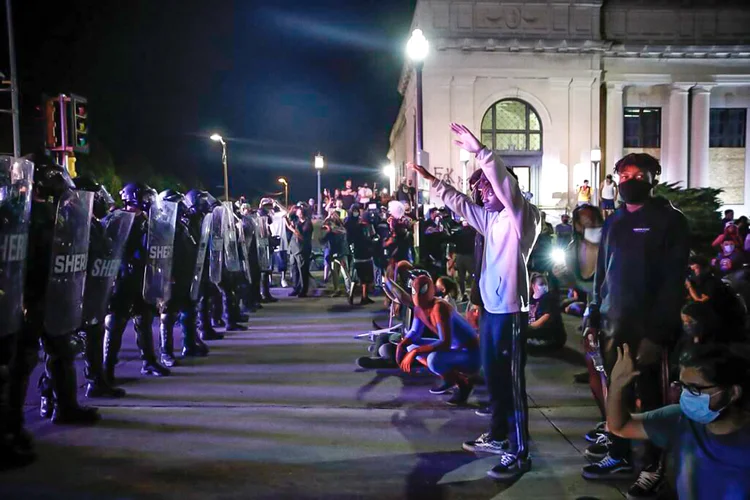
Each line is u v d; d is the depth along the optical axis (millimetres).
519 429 4133
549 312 7871
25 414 5355
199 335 8758
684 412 2469
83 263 4762
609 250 3936
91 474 4125
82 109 10961
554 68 28406
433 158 27906
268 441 4766
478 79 28266
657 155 30859
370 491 3904
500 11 27984
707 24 29875
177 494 3838
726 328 3652
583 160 28766
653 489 3740
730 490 2418
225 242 9016
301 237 13539
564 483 4039
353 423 5199
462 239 12086
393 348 7016
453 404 5703
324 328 9688
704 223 23031
